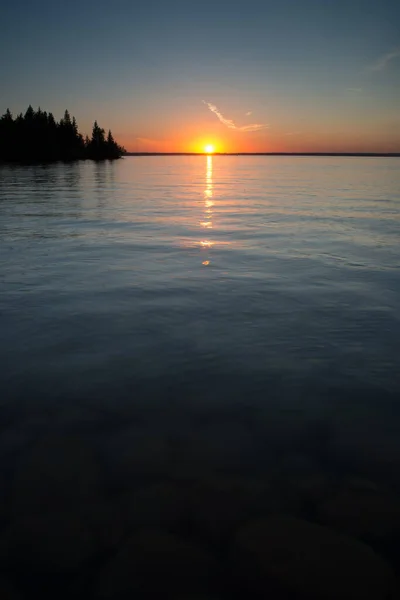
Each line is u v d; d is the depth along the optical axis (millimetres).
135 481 2271
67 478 2281
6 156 80562
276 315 4715
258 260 7457
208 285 5883
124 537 1934
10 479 2273
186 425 2764
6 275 6344
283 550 1838
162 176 43562
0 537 1930
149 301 5172
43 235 9789
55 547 1888
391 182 33469
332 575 1730
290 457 2463
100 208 15500
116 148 130000
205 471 2348
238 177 42500
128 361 3625
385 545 1891
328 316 4680
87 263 7141
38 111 88250
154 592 1698
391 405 2996
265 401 3043
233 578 1748
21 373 3412
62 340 4035
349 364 3580
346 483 2252
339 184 31094
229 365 3568
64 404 2986
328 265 7090
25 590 1712
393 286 5836
